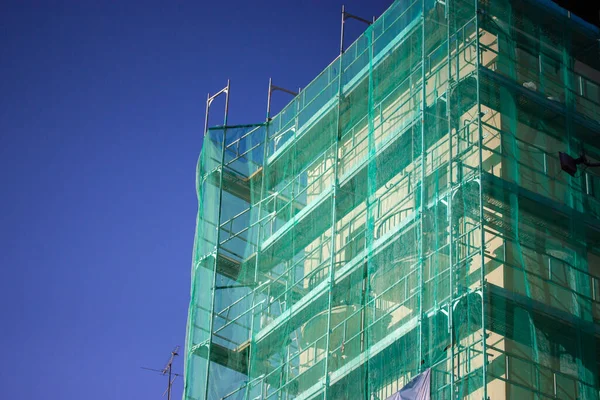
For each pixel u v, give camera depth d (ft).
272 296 122.11
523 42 113.29
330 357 110.52
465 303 94.63
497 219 99.66
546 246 102.27
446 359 93.71
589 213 106.93
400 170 111.24
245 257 127.34
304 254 123.03
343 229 119.34
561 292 100.78
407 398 93.25
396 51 118.62
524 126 108.47
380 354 102.27
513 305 95.71
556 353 98.27
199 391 120.67
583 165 108.88
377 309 106.42
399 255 105.40
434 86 112.06
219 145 134.21
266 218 128.57
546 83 112.16
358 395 103.40
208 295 126.00
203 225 130.31
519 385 92.17
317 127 127.34
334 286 112.27
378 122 120.16
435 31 114.21
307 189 127.44
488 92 105.70
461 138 106.11
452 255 97.40
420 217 102.32
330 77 128.57
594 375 97.09
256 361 117.70
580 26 116.98
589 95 117.70
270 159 132.57
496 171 103.76
